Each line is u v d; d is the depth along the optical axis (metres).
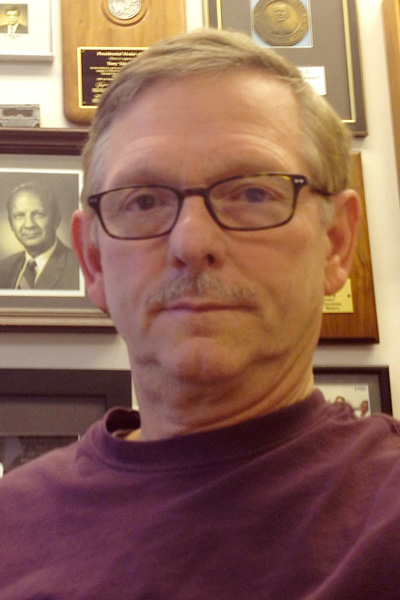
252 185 0.68
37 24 1.38
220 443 0.69
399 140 1.37
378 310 1.33
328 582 0.58
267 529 0.63
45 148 1.32
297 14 1.42
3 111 1.33
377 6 1.44
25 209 1.31
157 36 1.38
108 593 0.62
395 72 1.39
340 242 0.81
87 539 0.69
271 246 0.67
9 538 0.75
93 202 0.74
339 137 0.80
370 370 1.28
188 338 0.65
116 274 0.71
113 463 0.75
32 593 0.66
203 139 0.69
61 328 1.25
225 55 0.74
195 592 0.60
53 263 1.29
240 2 1.42
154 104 0.73
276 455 0.68
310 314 0.72
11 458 1.21
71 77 1.36
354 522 0.63
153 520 0.66
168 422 0.72
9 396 1.24
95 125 0.81
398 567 0.57
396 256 1.35
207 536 0.63
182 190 0.69
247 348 0.66
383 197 1.38
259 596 0.59
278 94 0.74
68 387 1.24
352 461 0.68
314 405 0.74
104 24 1.38
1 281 1.27
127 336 0.71
